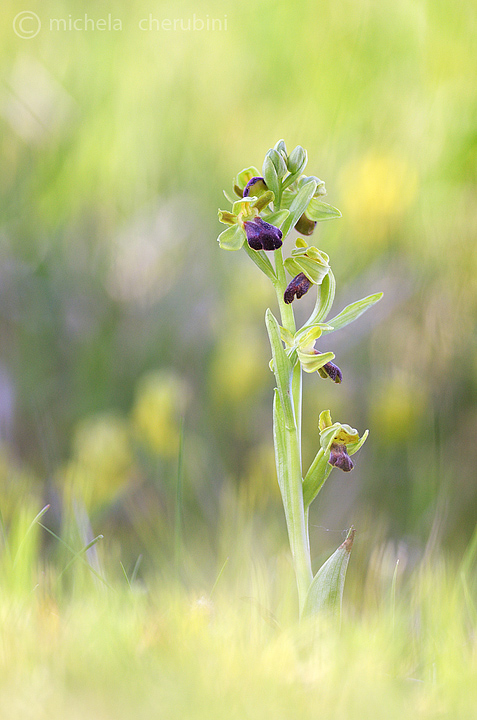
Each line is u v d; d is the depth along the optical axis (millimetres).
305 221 1038
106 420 1572
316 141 1718
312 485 1018
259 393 1771
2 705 925
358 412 1680
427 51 1532
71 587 1050
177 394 1592
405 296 1645
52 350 1780
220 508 1282
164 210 1916
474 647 976
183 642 960
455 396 1556
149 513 1331
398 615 1000
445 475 1415
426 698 953
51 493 1389
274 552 1143
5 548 1023
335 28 1672
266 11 1749
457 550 1251
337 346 1766
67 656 945
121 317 1867
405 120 1581
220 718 926
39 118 1802
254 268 1891
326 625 978
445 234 1526
